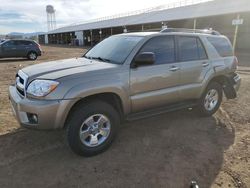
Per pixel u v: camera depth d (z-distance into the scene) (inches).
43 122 134.3
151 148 163.2
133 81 158.9
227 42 230.7
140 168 140.7
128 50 165.6
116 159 149.3
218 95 221.9
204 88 204.8
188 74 190.4
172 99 184.4
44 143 166.2
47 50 1368.1
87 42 2434.8
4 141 168.4
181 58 188.2
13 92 156.6
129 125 198.2
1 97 280.1
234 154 158.4
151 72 166.9
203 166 144.1
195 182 128.0
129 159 149.6
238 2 1129.4
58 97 134.0
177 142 172.4
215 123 208.2
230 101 273.0
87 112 143.8
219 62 214.5
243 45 1294.3
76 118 141.9
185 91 190.4
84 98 145.2
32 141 168.9
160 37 177.5
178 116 220.5
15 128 189.3
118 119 159.6
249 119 219.1
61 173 135.0
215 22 1321.4
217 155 156.7
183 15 1288.1
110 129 156.1
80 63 165.0
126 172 136.8
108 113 152.4
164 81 175.3
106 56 174.7
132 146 165.2
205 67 203.0
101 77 146.1
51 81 135.2
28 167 139.8
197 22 1331.2
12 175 132.6
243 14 1059.9
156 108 179.6
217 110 232.1
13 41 768.9
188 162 147.8
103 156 152.3
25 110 137.5
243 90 324.5
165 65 175.5
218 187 126.6
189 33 198.2
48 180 129.2
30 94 138.7
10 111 229.5
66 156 151.3
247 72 494.3
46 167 140.1
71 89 135.9
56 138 172.9
